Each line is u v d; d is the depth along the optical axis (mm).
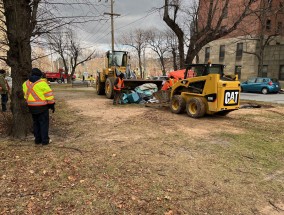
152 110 11094
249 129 7828
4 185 3984
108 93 15539
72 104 12938
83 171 4520
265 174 4547
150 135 6895
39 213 3301
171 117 9562
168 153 5484
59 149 5613
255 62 32094
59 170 4539
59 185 4016
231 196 3791
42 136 5801
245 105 12875
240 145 6137
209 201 3646
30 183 4062
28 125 6496
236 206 3541
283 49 30062
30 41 6145
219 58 36406
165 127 7879
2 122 7965
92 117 9344
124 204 3529
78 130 7348
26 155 5215
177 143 6211
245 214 3369
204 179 4297
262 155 5477
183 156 5324
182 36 15703
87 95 18156
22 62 6109
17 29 5797
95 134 6926
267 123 8797
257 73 32094
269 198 3764
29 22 5992
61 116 9461
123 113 10258
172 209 3436
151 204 3539
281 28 28969
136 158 5160
